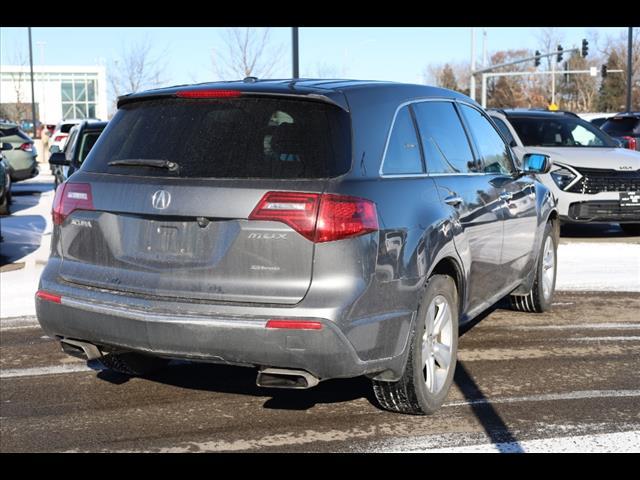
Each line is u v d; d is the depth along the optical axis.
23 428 4.73
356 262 4.09
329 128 4.30
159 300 4.25
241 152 4.28
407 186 4.59
